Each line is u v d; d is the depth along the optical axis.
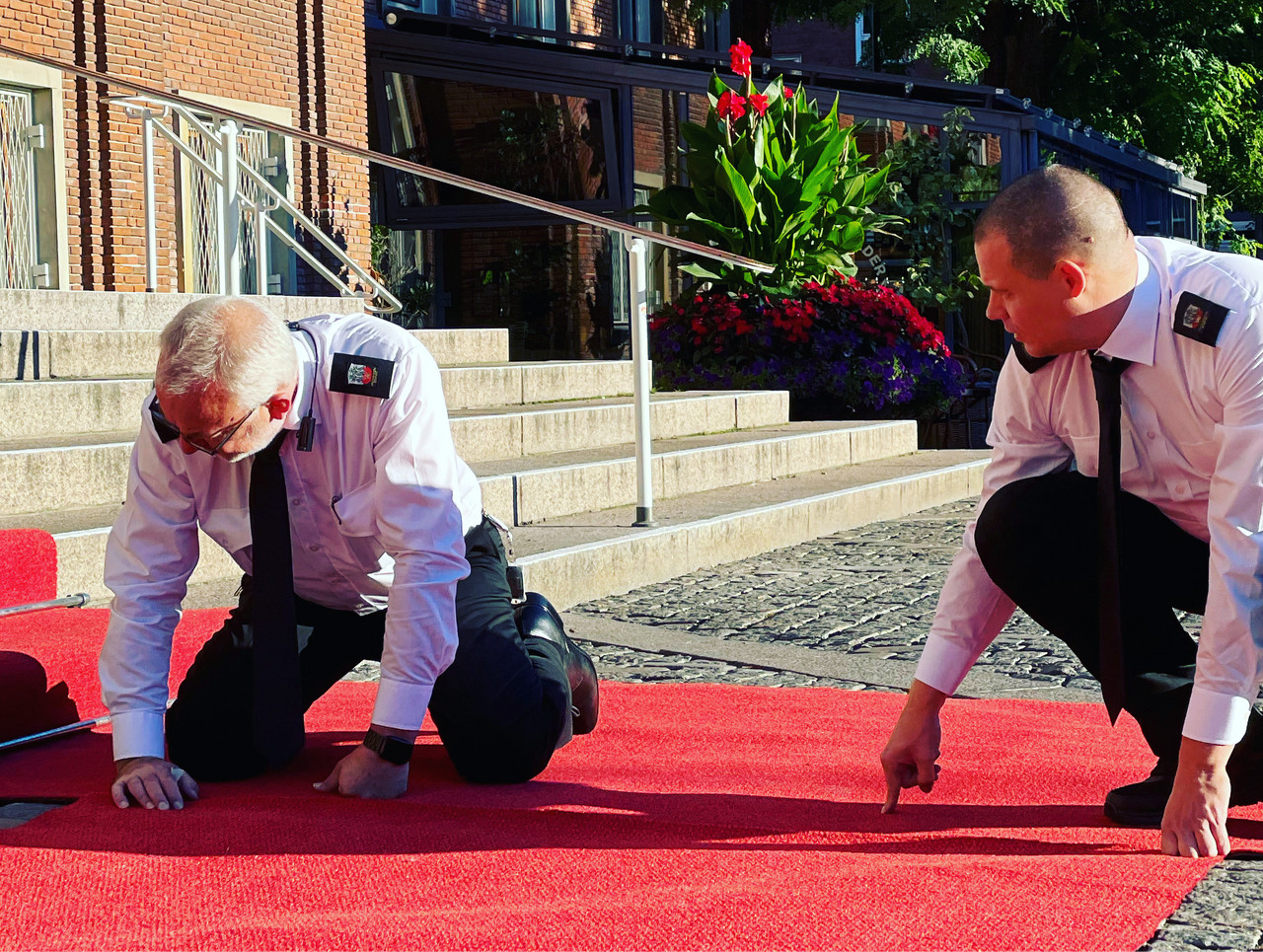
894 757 2.54
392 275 16.50
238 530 2.67
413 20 16.16
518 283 16.78
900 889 2.01
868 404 11.77
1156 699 2.42
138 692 2.66
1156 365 2.26
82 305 7.48
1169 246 2.31
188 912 1.99
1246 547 2.14
